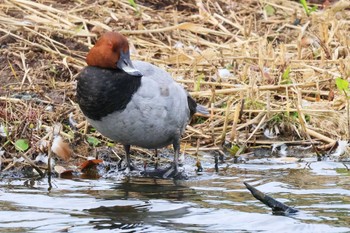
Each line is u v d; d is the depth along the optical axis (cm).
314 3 1585
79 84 962
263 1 1529
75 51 1311
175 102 984
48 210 861
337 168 1055
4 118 1105
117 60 959
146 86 956
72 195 920
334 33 1409
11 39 1310
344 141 1120
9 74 1231
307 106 1190
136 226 812
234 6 1524
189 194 931
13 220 825
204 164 1073
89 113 964
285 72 1231
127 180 998
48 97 1180
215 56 1310
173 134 1009
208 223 826
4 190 935
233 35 1406
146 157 1091
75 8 1441
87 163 1027
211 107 1166
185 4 1512
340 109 1195
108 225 813
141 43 1352
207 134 1144
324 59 1310
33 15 1380
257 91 1195
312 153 1121
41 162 1039
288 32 1445
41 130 1095
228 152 1117
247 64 1277
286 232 804
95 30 1364
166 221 830
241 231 805
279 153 1123
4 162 1027
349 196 923
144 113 957
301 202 897
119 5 1478
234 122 1124
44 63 1264
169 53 1331
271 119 1163
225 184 978
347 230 808
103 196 919
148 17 1441
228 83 1229
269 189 952
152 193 936
